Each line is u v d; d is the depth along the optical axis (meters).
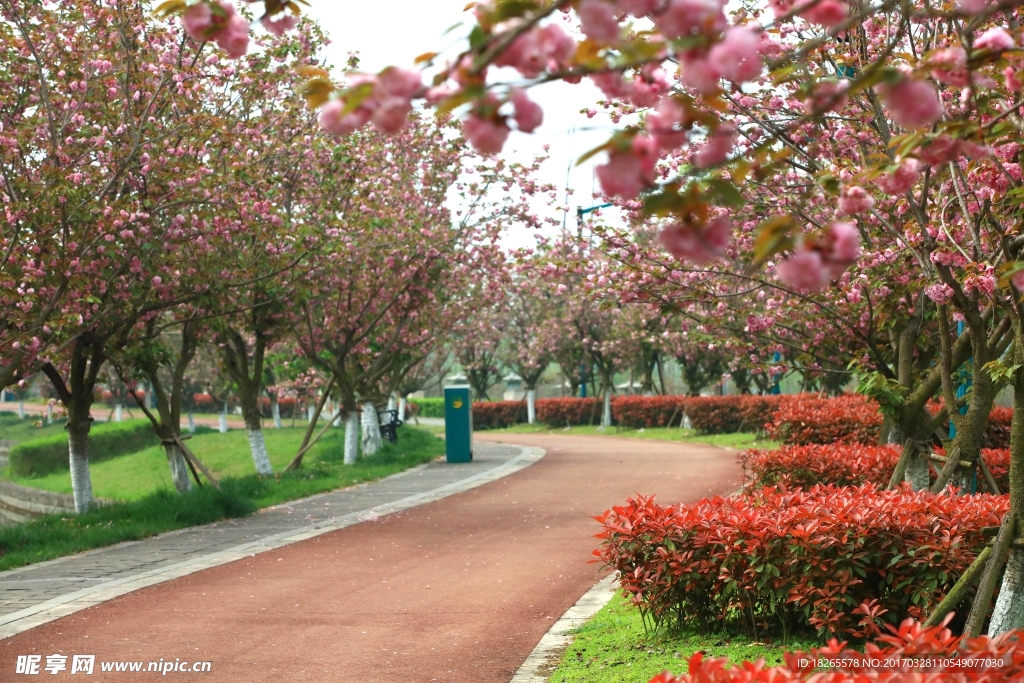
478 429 48.69
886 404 9.57
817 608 6.34
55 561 11.74
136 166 13.22
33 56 12.91
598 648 7.03
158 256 13.73
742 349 12.90
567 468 22.08
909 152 2.89
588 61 2.08
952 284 6.36
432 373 44.75
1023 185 5.47
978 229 6.76
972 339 6.54
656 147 2.09
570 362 43.91
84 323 13.75
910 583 6.30
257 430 21.16
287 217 17.09
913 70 2.96
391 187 21.36
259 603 9.15
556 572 10.31
